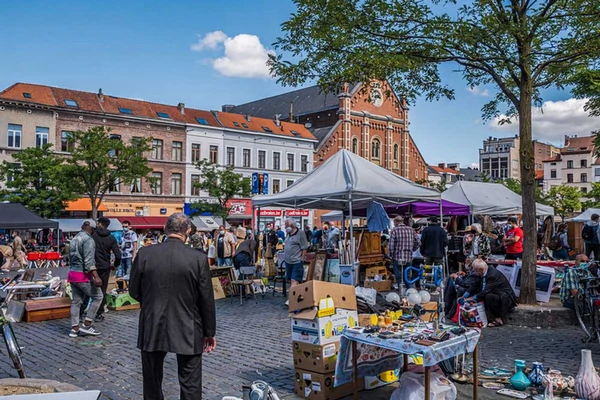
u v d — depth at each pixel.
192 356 4.18
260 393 3.98
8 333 5.66
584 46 9.89
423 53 10.36
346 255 12.23
